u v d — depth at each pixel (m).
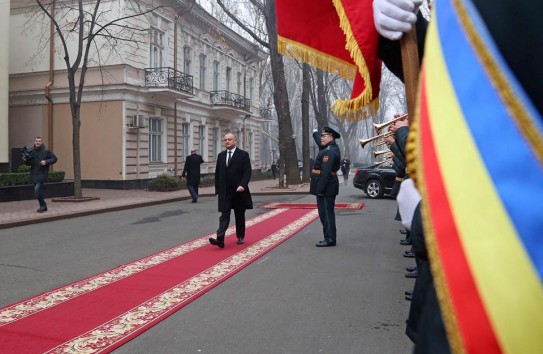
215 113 30.91
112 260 7.05
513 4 0.79
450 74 0.86
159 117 24.48
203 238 8.99
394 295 5.18
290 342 3.88
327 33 2.14
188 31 27.05
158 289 5.40
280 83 23.17
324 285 5.61
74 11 21.77
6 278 5.99
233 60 33.91
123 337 3.94
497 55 0.79
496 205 0.75
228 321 4.37
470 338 0.76
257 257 7.16
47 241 8.83
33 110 23.20
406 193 1.47
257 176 34.00
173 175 24.36
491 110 0.78
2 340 3.85
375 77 1.81
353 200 16.88
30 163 12.82
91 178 22.27
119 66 21.61
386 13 1.36
